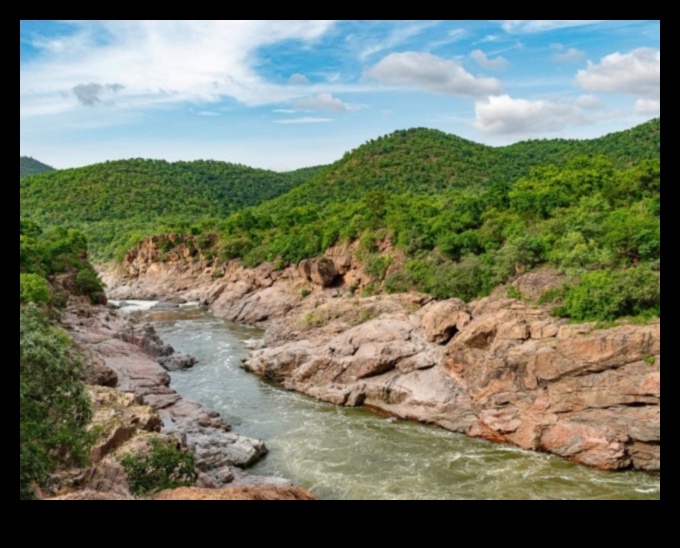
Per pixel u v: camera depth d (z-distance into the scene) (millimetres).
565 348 37062
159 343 65438
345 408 45844
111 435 27297
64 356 19688
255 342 68562
